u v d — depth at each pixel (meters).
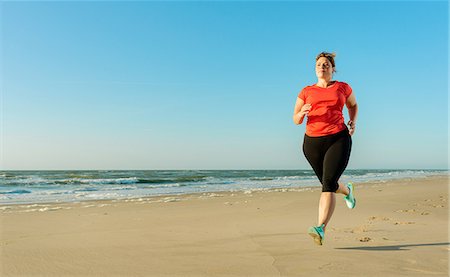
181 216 6.30
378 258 3.08
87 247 3.64
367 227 4.92
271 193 12.18
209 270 2.78
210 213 6.73
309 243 3.79
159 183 22.55
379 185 17.05
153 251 3.44
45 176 33.56
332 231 4.60
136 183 22.84
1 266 2.94
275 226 5.09
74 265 2.96
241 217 6.15
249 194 11.83
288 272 2.71
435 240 3.94
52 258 3.18
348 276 2.59
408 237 4.12
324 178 3.37
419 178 27.48
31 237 4.27
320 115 3.42
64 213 6.74
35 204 8.72
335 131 3.40
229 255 3.25
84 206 8.09
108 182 23.39
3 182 23.20
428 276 2.58
